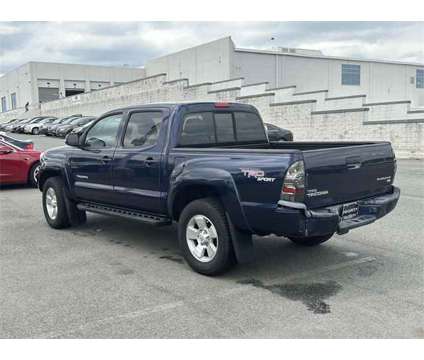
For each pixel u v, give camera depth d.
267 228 4.82
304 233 4.63
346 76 47.84
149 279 5.29
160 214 6.02
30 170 12.67
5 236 7.34
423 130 19.19
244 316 4.28
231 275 5.40
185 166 5.47
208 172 5.18
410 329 4.00
